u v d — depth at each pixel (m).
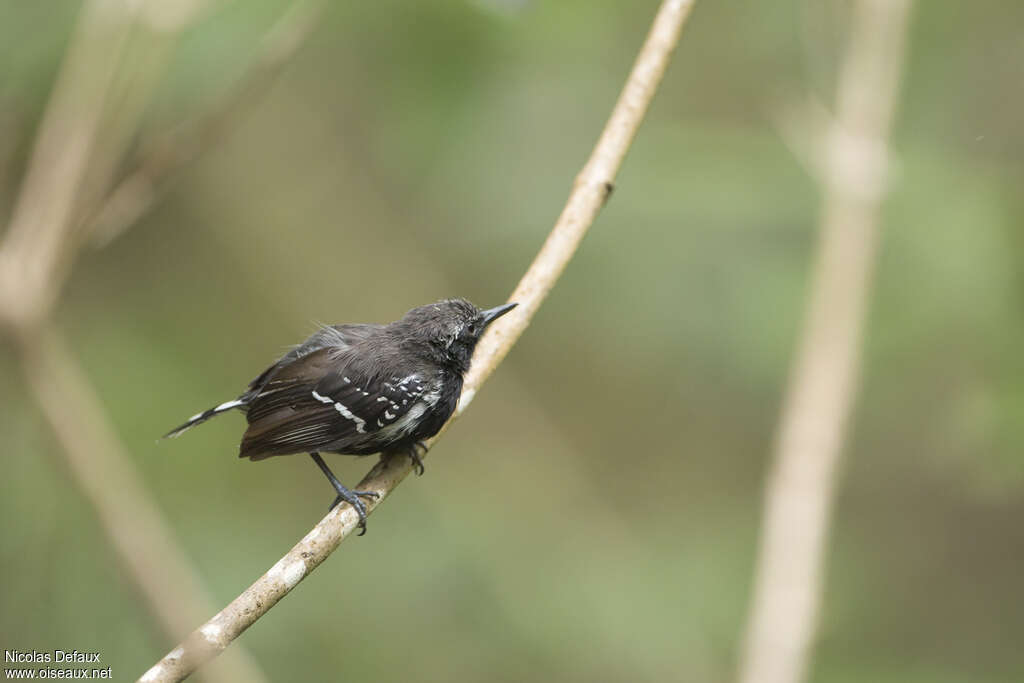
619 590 14.11
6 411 13.48
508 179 13.88
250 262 17.12
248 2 11.62
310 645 13.45
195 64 11.54
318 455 7.94
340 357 8.21
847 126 12.69
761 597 11.51
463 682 13.52
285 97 15.83
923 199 13.27
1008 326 12.98
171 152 11.02
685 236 13.78
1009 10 14.35
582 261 14.16
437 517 14.97
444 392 8.20
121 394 14.50
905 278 13.27
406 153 13.16
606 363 17.69
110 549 11.05
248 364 16.41
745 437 17.97
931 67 14.36
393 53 12.60
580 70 13.70
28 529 13.33
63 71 11.07
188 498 13.98
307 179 17.34
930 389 14.34
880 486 17.20
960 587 16.44
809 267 13.32
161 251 16.48
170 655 6.08
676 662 13.41
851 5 13.57
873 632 14.99
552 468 17.33
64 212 10.59
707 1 14.80
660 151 13.71
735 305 13.32
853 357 12.23
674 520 16.23
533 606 13.94
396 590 14.04
